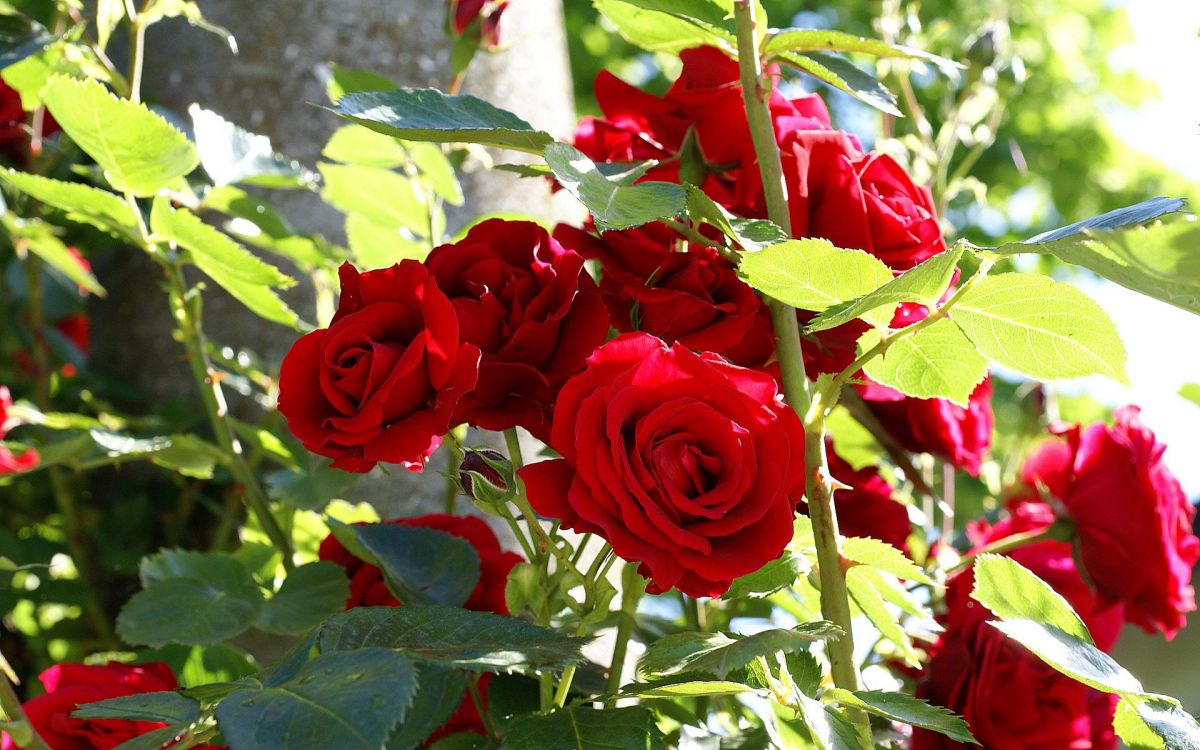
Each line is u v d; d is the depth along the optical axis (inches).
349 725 25.3
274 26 48.3
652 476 26.8
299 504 38.9
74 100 33.9
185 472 40.3
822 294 28.7
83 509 49.9
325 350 27.8
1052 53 155.1
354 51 48.0
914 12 44.8
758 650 27.0
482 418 28.7
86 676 34.4
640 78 145.1
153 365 50.7
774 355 31.5
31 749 29.9
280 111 48.1
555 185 32.7
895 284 27.2
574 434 27.2
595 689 32.9
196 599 35.0
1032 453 41.3
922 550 42.9
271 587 39.4
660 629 38.2
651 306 30.4
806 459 29.6
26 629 51.1
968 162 44.5
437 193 41.2
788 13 145.3
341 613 28.8
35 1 57.9
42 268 52.8
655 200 28.0
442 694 31.0
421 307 28.0
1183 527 38.5
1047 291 27.7
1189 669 51.6
